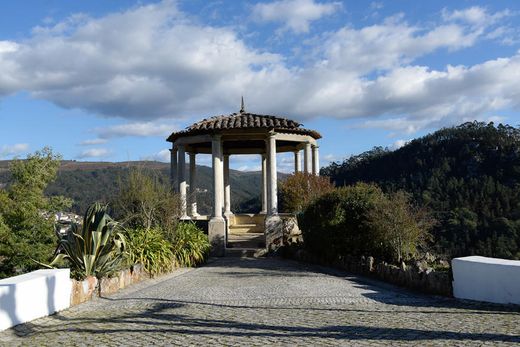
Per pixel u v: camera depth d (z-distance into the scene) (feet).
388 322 24.21
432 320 24.45
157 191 57.52
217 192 68.03
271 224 67.41
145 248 45.93
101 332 23.66
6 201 38.32
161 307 30.48
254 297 33.63
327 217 51.29
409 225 43.37
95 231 35.88
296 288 37.04
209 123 70.18
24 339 22.68
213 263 59.36
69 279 31.19
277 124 68.80
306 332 22.41
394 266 39.75
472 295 30.32
